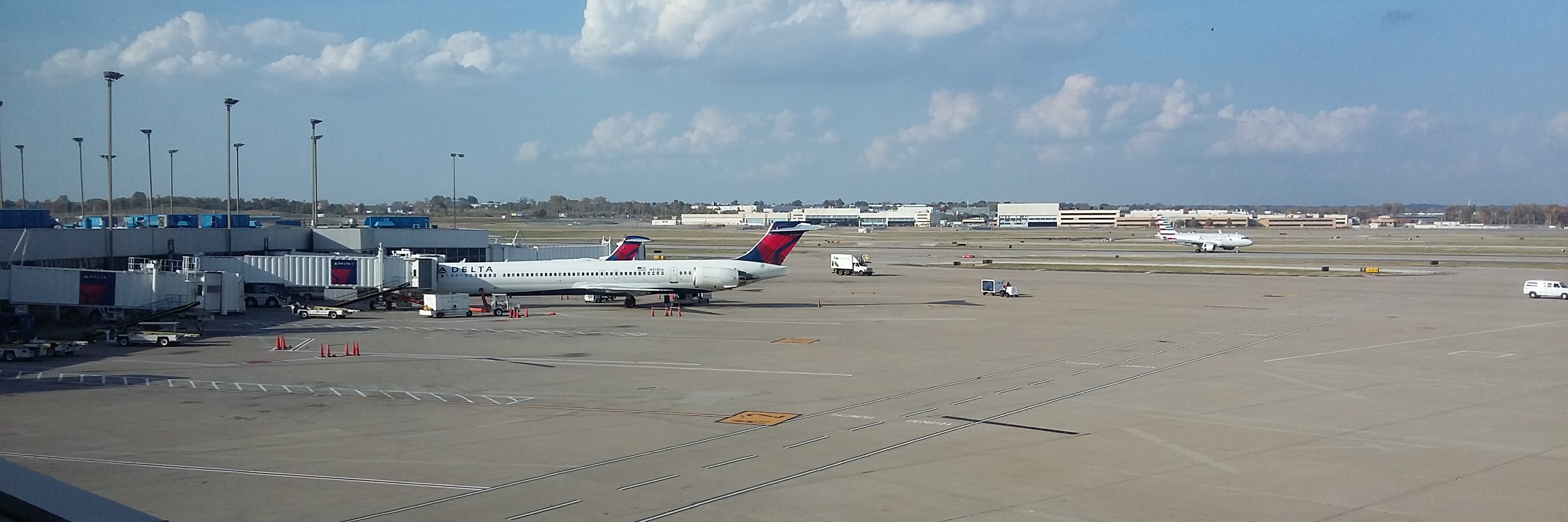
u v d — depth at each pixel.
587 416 39.50
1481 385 46.72
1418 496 28.02
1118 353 58.22
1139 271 144.50
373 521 25.61
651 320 77.19
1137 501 27.58
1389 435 36.06
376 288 86.25
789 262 171.12
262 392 44.44
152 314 67.56
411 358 55.88
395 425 37.59
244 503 27.17
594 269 87.81
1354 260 173.62
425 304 79.31
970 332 69.44
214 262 85.19
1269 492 28.44
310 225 174.25
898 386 46.69
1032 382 48.03
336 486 28.98
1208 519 25.94
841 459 32.47
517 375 49.81
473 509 26.77
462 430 36.69
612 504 27.30
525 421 38.47
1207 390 45.47
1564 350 59.19
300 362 53.88
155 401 41.97
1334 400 43.00
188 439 34.84
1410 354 57.44
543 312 83.12
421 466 31.39
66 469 30.70
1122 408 41.31
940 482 29.58
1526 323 74.44
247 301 85.94
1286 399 43.09
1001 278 129.00
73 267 76.19
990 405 41.91
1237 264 160.62
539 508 26.84
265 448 33.56
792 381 48.38
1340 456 32.78
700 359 55.97
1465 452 33.28
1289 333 68.00
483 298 84.50
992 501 27.59
